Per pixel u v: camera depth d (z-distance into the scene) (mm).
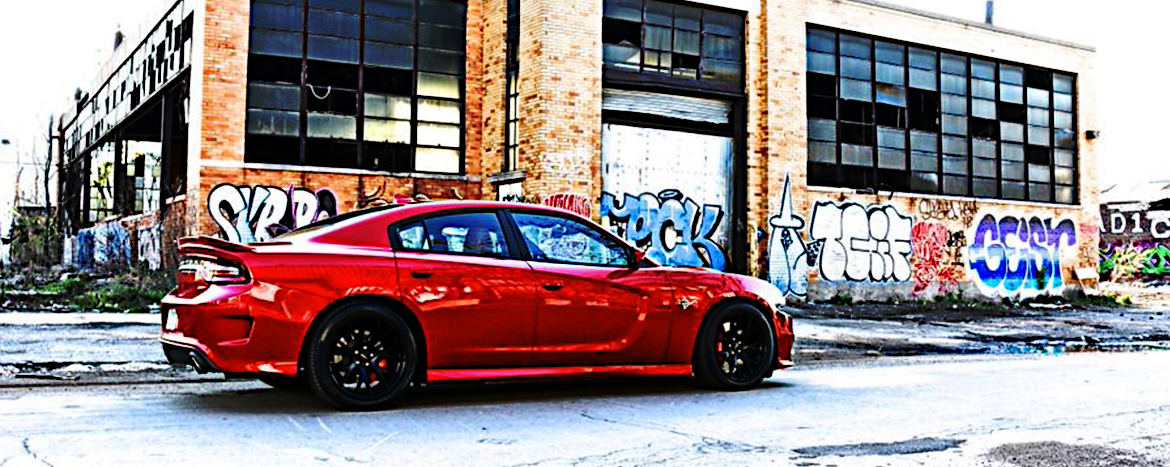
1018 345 12875
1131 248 37969
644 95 19172
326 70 17344
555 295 6551
